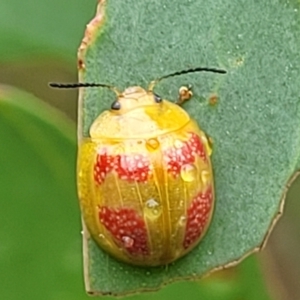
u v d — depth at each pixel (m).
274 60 0.07
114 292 0.07
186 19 0.07
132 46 0.07
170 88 0.07
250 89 0.07
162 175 0.07
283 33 0.07
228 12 0.07
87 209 0.07
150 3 0.07
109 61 0.07
